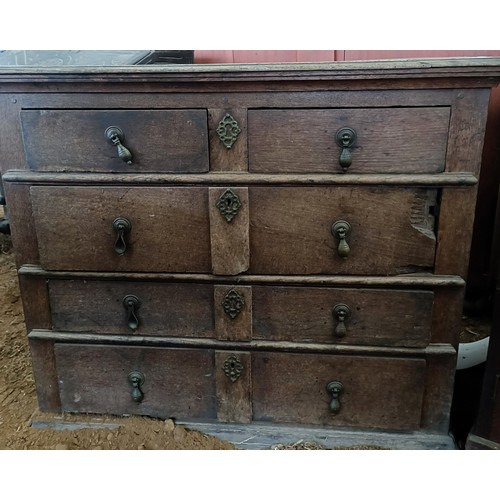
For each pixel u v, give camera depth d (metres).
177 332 1.37
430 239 1.23
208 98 1.18
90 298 1.37
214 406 1.42
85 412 1.48
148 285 1.34
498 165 1.77
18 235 1.34
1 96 1.23
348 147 1.17
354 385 1.36
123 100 1.20
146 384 1.42
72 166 1.25
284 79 1.14
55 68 1.17
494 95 1.72
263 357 1.36
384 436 1.39
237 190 1.23
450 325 1.29
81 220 1.29
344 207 1.22
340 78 1.13
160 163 1.23
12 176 1.27
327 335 1.33
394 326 1.30
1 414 1.53
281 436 1.40
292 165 1.20
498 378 1.24
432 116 1.15
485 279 1.89
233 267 1.29
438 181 1.18
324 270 1.27
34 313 1.40
